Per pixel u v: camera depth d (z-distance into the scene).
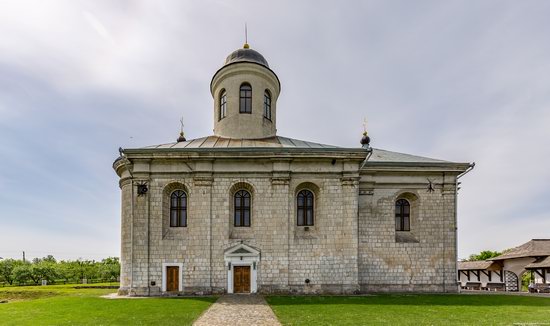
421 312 17.12
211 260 25.17
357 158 26.23
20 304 20.53
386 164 28.53
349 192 26.19
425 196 28.70
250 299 21.81
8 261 70.69
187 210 26.02
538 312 17.47
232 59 33.09
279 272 25.17
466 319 15.37
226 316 15.80
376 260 27.59
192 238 25.33
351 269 25.34
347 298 22.52
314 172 26.41
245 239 25.53
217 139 30.72
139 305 19.38
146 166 25.98
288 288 24.98
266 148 25.95
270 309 17.78
